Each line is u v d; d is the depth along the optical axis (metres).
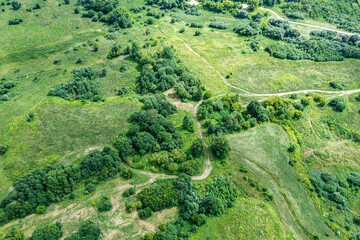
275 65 119.12
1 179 68.44
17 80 103.50
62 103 90.31
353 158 80.38
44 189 65.00
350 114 94.44
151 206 63.66
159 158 73.25
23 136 78.62
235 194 68.38
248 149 81.31
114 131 81.69
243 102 98.62
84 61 114.00
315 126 89.69
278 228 62.53
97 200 66.25
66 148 76.31
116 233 60.22
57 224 59.88
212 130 83.62
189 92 99.19
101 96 95.62
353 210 68.00
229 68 117.25
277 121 89.06
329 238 62.59
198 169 74.31
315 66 118.75
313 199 69.75
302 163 78.62
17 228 59.88
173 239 58.38
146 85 98.25
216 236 60.34
